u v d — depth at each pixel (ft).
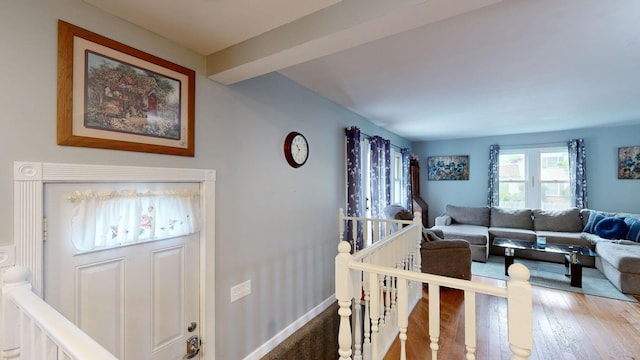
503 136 19.20
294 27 5.15
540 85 9.23
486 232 16.05
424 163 21.94
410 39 6.25
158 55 5.57
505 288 3.48
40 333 3.23
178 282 5.97
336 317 10.25
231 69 6.07
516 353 3.34
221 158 6.79
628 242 12.58
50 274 4.23
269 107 8.18
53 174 4.21
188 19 5.08
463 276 10.82
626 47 6.61
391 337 7.35
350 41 4.95
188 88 6.05
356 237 11.17
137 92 5.20
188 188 6.15
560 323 8.68
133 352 5.21
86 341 2.49
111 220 4.86
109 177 4.82
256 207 7.75
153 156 5.46
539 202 18.17
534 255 15.29
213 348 6.47
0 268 3.76
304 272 9.61
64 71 4.31
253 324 7.60
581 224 15.60
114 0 4.53
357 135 12.05
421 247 10.95
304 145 9.50
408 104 11.51
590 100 10.92
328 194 10.95
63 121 4.29
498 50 6.80
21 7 3.95
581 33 5.98
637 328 8.34
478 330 8.27
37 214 4.08
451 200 20.97
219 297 6.66
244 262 7.35
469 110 12.51
